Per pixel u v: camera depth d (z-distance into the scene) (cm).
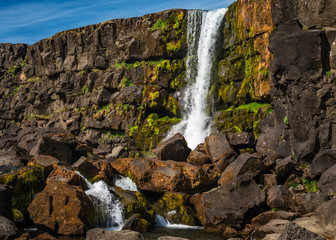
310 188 1733
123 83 3200
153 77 3044
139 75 3131
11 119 4247
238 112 2431
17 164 2014
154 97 3009
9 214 1333
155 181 1877
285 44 1820
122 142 3144
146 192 1906
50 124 3731
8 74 4316
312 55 1742
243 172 1728
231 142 2133
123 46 3231
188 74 2959
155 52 3056
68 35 3647
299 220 1432
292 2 1909
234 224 1552
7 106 4262
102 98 3309
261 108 2291
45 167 1772
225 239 1423
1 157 2097
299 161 1794
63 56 3700
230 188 1611
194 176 1833
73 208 1442
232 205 1573
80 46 3559
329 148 1714
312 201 1517
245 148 2133
